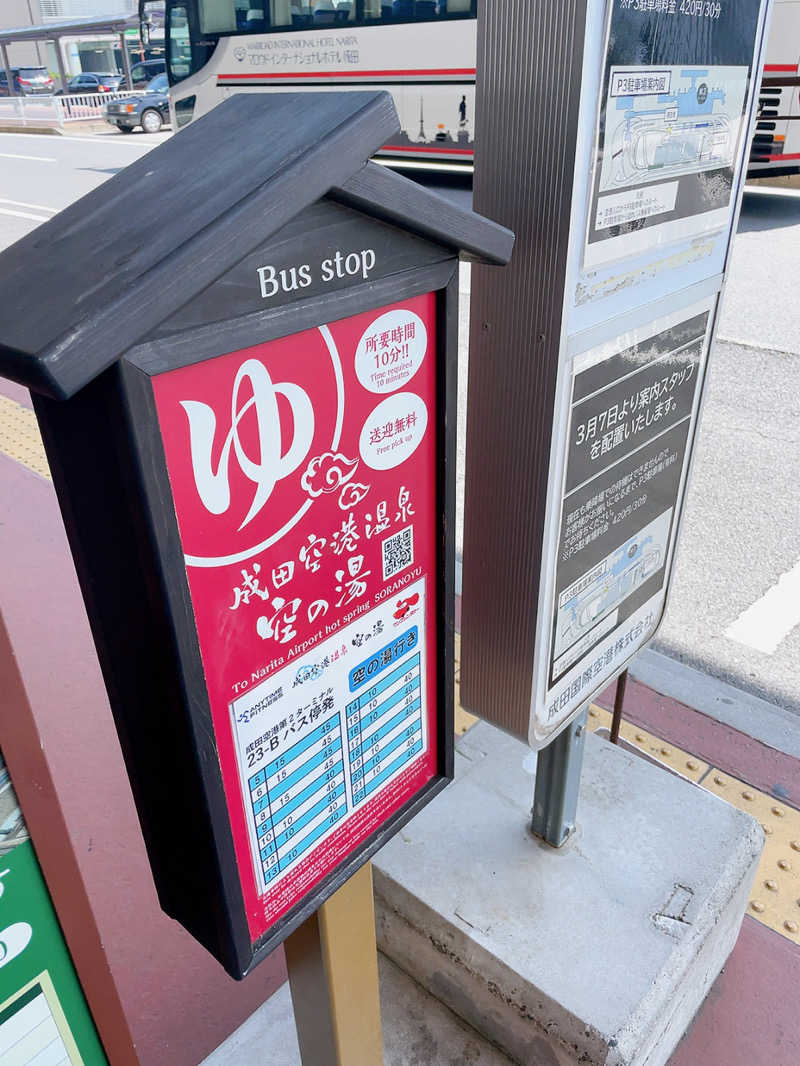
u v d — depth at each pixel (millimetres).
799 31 8172
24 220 9766
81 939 861
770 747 2498
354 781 1089
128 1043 956
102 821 2332
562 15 1025
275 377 806
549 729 1558
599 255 1192
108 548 781
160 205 728
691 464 1685
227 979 1947
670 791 1950
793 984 1886
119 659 853
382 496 979
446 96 9891
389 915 1796
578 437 1308
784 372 5082
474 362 1292
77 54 38531
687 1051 1754
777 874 2125
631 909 1684
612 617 1624
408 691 1129
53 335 604
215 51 11805
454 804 1918
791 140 8578
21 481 4277
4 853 771
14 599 3318
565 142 1080
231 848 910
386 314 899
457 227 879
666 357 1446
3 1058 852
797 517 3732
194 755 833
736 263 7191
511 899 1703
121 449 698
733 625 3092
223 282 713
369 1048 1316
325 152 715
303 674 956
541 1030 1579
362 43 10305
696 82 1237
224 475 789
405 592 1063
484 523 1396
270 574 872
